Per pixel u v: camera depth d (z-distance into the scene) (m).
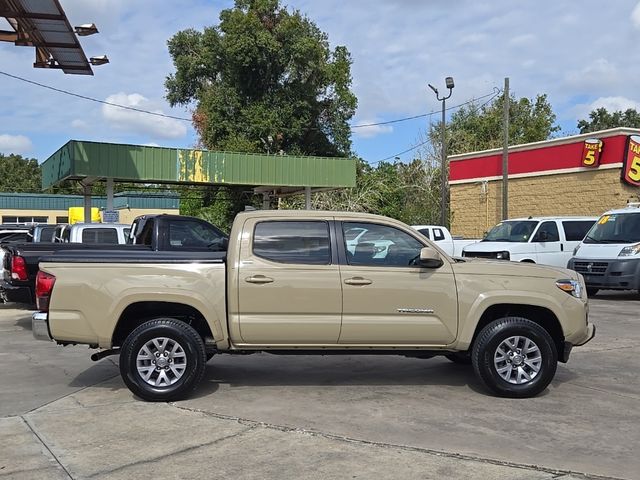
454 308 6.71
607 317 12.80
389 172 40.53
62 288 6.49
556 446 5.25
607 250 15.62
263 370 8.10
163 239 11.28
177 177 23.42
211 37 40.03
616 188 22.91
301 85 40.78
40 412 6.21
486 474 4.63
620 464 4.85
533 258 17.31
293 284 6.56
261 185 25.16
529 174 26.44
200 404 6.47
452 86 28.73
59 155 23.83
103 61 19.75
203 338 6.88
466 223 29.92
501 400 6.66
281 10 39.88
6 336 10.82
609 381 7.52
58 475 4.63
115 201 51.75
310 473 4.64
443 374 7.88
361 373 7.93
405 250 6.88
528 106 51.06
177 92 44.91
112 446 5.23
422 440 5.37
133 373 6.51
